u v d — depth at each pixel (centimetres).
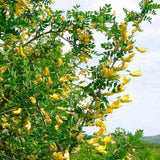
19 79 322
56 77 365
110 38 351
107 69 287
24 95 309
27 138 347
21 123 323
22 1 317
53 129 276
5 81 342
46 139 274
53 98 328
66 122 279
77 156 340
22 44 415
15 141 370
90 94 279
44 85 309
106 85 276
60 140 272
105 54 298
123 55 288
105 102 272
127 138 370
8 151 398
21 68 346
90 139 275
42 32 415
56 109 324
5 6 309
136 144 358
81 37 405
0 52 343
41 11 418
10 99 362
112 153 346
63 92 359
